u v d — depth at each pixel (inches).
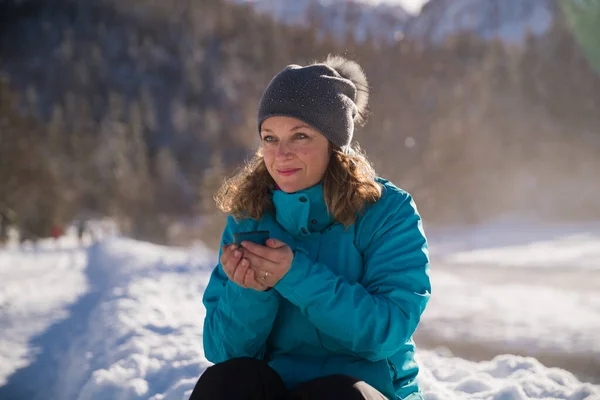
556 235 1854.1
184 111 4788.4
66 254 735.1
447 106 3560.5
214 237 1550.2
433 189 2674.7
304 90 71.8
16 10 6663.4
